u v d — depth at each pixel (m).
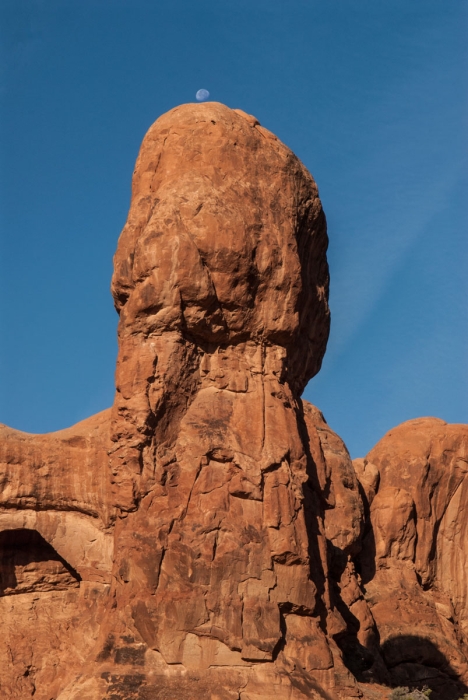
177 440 35.81
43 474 40.59
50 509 40.62
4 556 40.91
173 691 33.00
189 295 36.25
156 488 35.06
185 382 36.31
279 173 39.22
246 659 34.00
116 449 35.50
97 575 39.66
